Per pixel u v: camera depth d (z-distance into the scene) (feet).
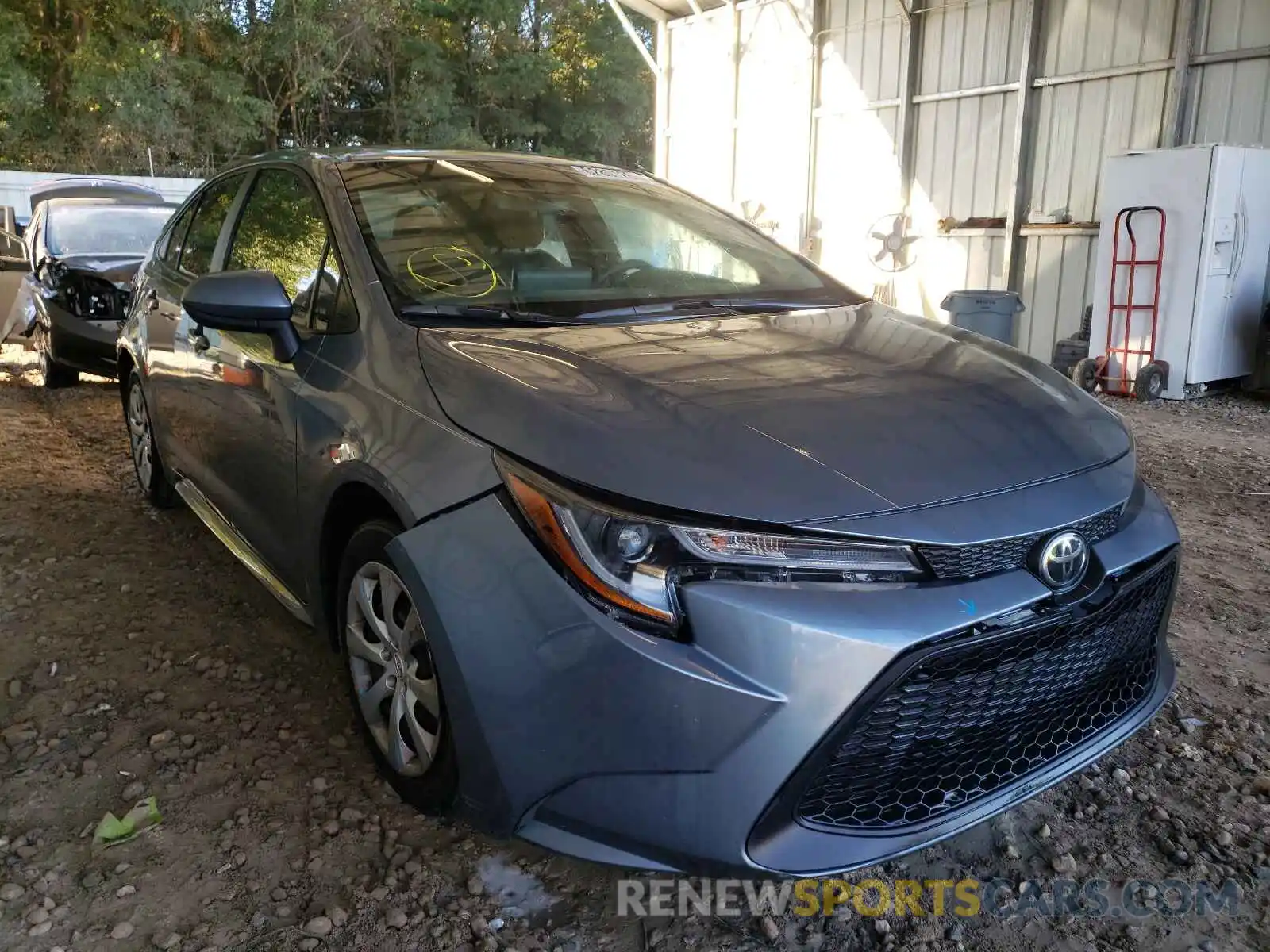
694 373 7.12
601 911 6.82
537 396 6.62
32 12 69.56
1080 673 6.77
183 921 6.59
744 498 5.83
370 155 10.37
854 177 38.70
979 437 6.68
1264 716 9.41
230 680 9.75
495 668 6.18
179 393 11.98
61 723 8.93
